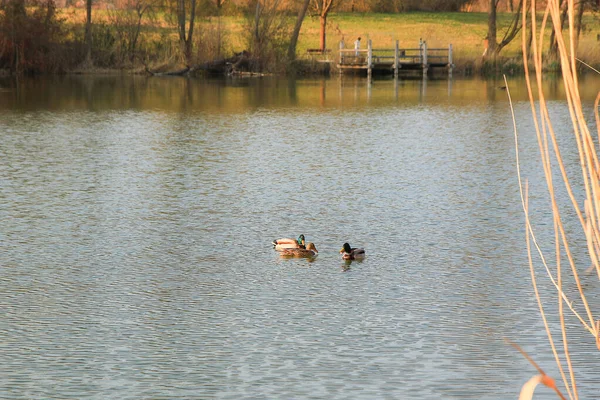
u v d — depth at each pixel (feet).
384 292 47.65
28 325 42.47
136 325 42.52
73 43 200.23
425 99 157.07
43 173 83.97
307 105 147.64
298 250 55.26
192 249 56.90
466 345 39.81
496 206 69.31
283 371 37.06
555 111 135.23
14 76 192.03
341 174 84.02
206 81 189.88
